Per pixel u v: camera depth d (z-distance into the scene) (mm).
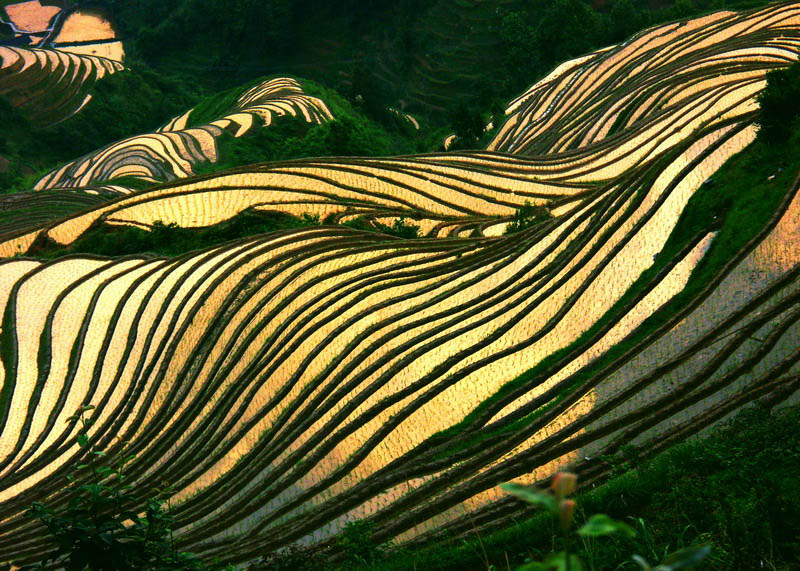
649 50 62094
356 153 58875
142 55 134125
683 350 16516
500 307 23219
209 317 28469
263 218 43469
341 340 24234
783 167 20047
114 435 25766
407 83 108875
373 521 15852
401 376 21125
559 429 16156
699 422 12914
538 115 65500
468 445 17484
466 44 106375
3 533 22250
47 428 26828
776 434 9031
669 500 8266
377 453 18938
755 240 18172
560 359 19328
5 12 152375
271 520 18438
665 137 40781
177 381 26609
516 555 8984
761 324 15539
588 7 89500
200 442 23594
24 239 44500
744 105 30625
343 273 28500
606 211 24266
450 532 13055
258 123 81438
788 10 56500
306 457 20188
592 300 20734
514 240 28656
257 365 25094
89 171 76250
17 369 29594
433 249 29859
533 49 93062
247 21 126188
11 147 100750
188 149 75500
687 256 19766
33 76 117562
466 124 70750
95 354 29625
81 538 5426
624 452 12359
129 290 32250
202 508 20547
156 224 43906
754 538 6090
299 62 124312
